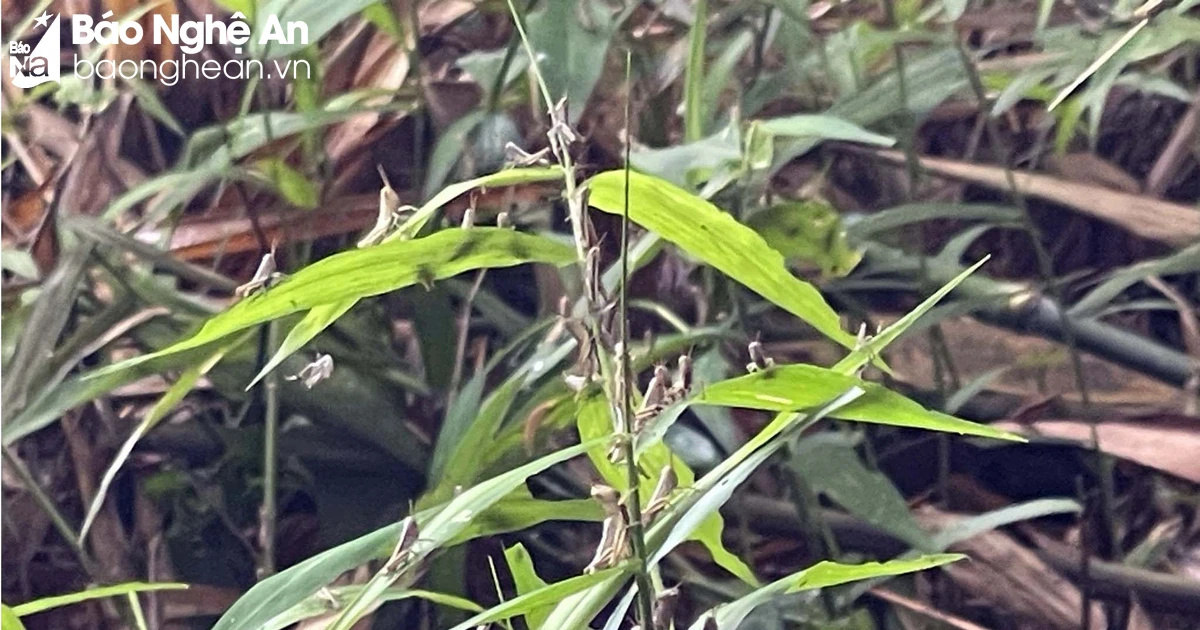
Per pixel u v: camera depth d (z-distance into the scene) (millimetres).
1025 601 840
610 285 657
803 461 722
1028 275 937
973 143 955
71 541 812
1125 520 876
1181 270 813
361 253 467
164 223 858
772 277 513
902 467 885
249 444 847
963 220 936
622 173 490
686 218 505
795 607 734
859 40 822
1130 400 869
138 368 682
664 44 883
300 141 859
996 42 914
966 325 886
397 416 840
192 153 814
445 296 848
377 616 809
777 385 482
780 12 840
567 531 862
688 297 867
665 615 500
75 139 914
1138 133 941
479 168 781
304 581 475
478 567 856
